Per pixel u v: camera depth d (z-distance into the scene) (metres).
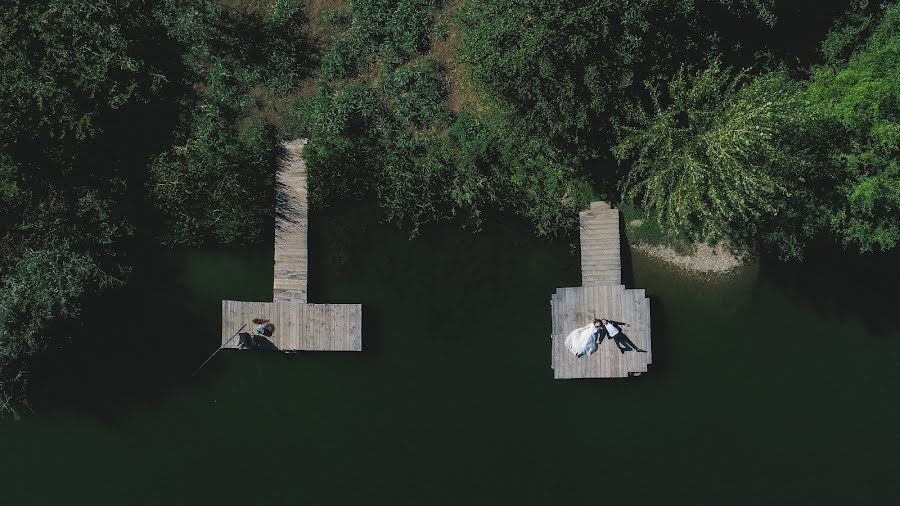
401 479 27.80
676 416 27.47
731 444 27.45
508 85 23.95
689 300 27.30
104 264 26.67
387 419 27.72
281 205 26.73
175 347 27.55
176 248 27.23
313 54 26.84
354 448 27.73
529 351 27.53
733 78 26.05
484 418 27.72
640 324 26.45
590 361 26.62
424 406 27.70
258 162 26.44
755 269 27.20
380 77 26.67
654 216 26.97
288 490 27.77
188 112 26.66
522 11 22.81
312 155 26.41
